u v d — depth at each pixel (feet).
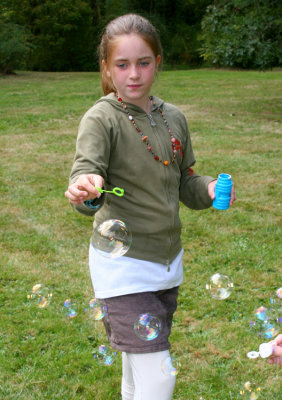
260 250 12.16
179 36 105.40
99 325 9.05
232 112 34.24
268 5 32.14
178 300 9.87
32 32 95.50
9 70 70.03
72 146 24.04
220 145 23.80
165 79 60.39
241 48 32.35
